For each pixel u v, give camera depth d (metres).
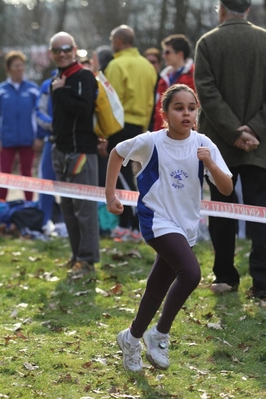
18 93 26.84
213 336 13.11
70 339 13.05
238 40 14.92
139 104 21.59
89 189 16.56
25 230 23.45
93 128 17.42
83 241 17.72
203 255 19.64
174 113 10.82
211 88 14.89
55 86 17.11
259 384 11.11
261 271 15.16
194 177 11.05
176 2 44.03
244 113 15.01
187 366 11.84
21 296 15.98
